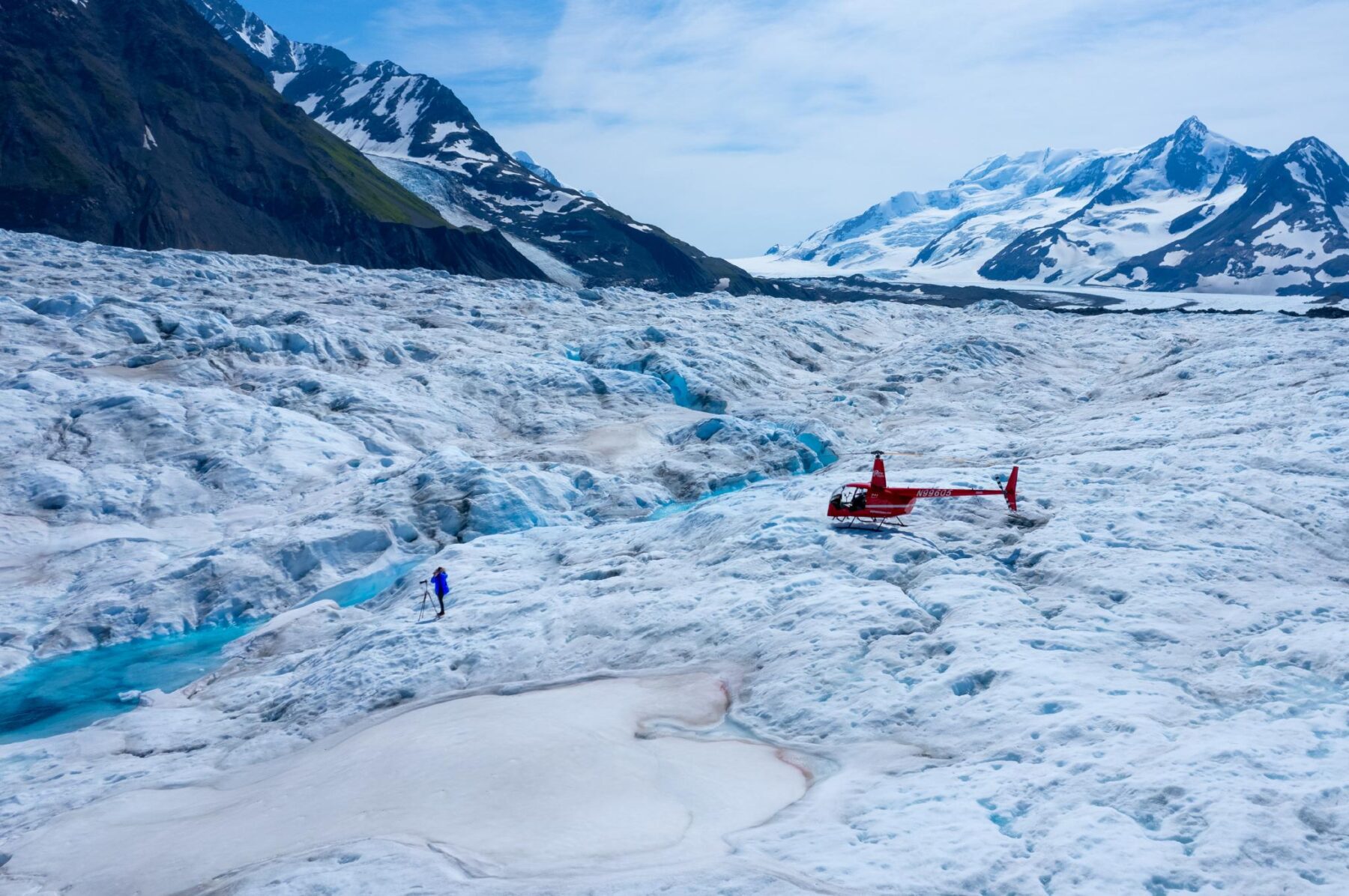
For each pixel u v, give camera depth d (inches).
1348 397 1600.6
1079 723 575.2
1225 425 1588.3
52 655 1224.8
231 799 669.3
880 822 490.9
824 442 2233.0
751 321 3752.5
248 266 4284.0
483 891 430.0
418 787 576.1
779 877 432.1
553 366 2741.1
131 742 901.8
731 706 722.2
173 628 1307.8
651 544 1225.4
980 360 3024.1
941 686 673.0
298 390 2294.5
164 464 1806.1
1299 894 390.6
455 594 1136.2
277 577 1432.1
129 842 606.5
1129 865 416.2
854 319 4237.2
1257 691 620.1
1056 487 1206.9
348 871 462.9
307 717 872.3
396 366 2716.5
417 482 1749.5
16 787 814.5
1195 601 796.6
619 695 752.3
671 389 2711.6
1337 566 892.0
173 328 2620.6
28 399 1937.7
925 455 1779.0
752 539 1075.9
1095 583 848.9
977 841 455.2
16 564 1459.2
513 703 756.6
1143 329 3794.3
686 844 482.9
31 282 3181.6
